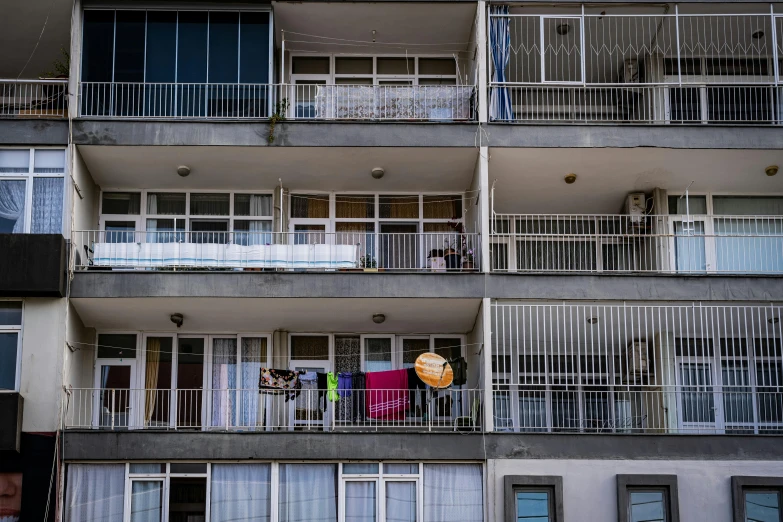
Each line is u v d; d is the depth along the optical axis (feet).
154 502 66.49
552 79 80.64
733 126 72.59
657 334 76.18
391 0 74.33
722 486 66.23
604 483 66.03
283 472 67.15
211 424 74.84
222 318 73.97
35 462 65.87
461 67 80.89
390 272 70.08
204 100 74.49
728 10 74.64
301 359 76.95
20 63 81.00
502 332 75.31
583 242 79.82
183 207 78.48
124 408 74.38
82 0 74.69
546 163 73.87
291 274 69.87
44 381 67.26
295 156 73.51
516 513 65.77
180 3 75.36
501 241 79.10
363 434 66.95
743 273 70.90
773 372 76.74
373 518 66.49
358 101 75.41
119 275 69.46
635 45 78.23
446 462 67.15
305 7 75.20
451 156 73.51
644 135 72.23
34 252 68.23
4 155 70.79
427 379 68.64
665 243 76.89
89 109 74.43
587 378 76.95
